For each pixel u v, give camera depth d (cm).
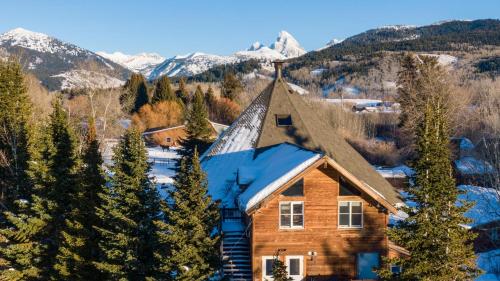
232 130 3788
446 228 2022
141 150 2434
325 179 2734
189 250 2150
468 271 2083
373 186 3159
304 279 2742
